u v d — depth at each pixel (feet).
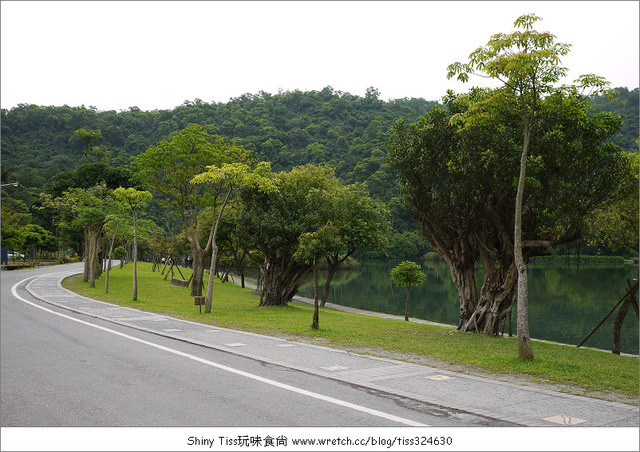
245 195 100.94
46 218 297.12
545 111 51.08
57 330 52.60
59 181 156.25
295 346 44.24
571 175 61.11
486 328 67.72
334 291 194.70
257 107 647.97
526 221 64.80
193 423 22.77
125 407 25.09
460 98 46.44
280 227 96.58
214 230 79.00
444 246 75.10
